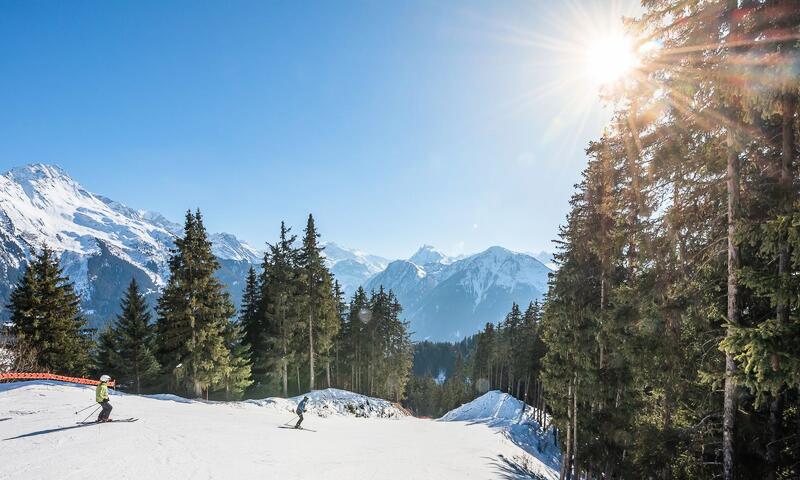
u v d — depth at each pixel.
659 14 8.59
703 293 9.54
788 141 7.68
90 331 35.91
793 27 6.85
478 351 84.56
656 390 11.45
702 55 8.12
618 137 11.33
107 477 9.11
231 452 13.03
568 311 18.27
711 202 9.42
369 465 14.26
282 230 40.59
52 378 25.31
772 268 8.77
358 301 60.88
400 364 68.81
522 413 56.34
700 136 9.23
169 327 31.67
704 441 9.85
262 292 45.50
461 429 38.91
